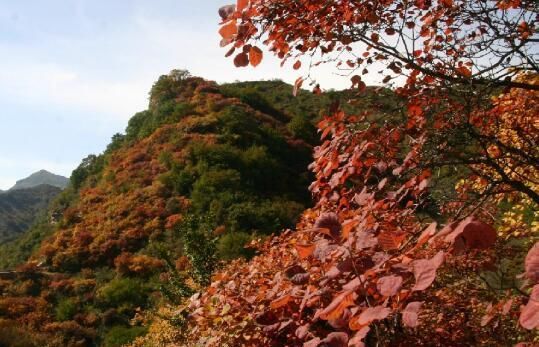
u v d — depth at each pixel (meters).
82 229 31.98
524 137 3.54
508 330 3.82
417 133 3.25
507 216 5.30
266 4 2.70
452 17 3.49
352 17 3.18
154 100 55.19
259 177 33.16
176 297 11.59
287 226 26.86
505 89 3.36
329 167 3.13
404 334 2.56
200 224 11.54
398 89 3.43
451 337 3.70
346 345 1.44
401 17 3.45
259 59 2.39
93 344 21.23
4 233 88.62
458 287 4.36
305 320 2.55
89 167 49.03
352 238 1.67
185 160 35.59
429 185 2.98
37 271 28.77
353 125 3.26
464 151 3.12
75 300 24.44
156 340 12.91
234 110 44.62
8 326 21.70
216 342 3.20
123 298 23.16
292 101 56.72
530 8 3.34
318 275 2.29
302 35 3.02
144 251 27.50
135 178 36.50
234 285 3.54
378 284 1.30
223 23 2.28
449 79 3.09
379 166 3.07
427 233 1.45
